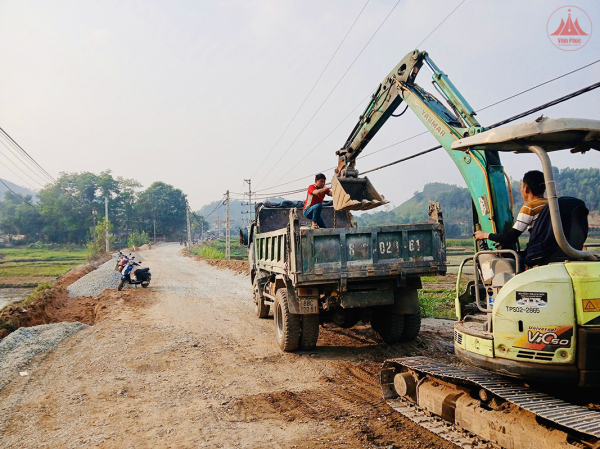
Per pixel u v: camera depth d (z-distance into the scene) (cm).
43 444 464
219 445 453
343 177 990
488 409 421
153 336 959
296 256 711
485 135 429
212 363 760
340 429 487
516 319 375
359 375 688
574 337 350
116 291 1833
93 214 10462
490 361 394
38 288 1867
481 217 626
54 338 944
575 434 336
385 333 863
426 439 457
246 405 566
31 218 10512
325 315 858
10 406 573
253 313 1273
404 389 527
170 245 11762
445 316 1211
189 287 1980
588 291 348
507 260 435
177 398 593
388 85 910
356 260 742
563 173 10638
